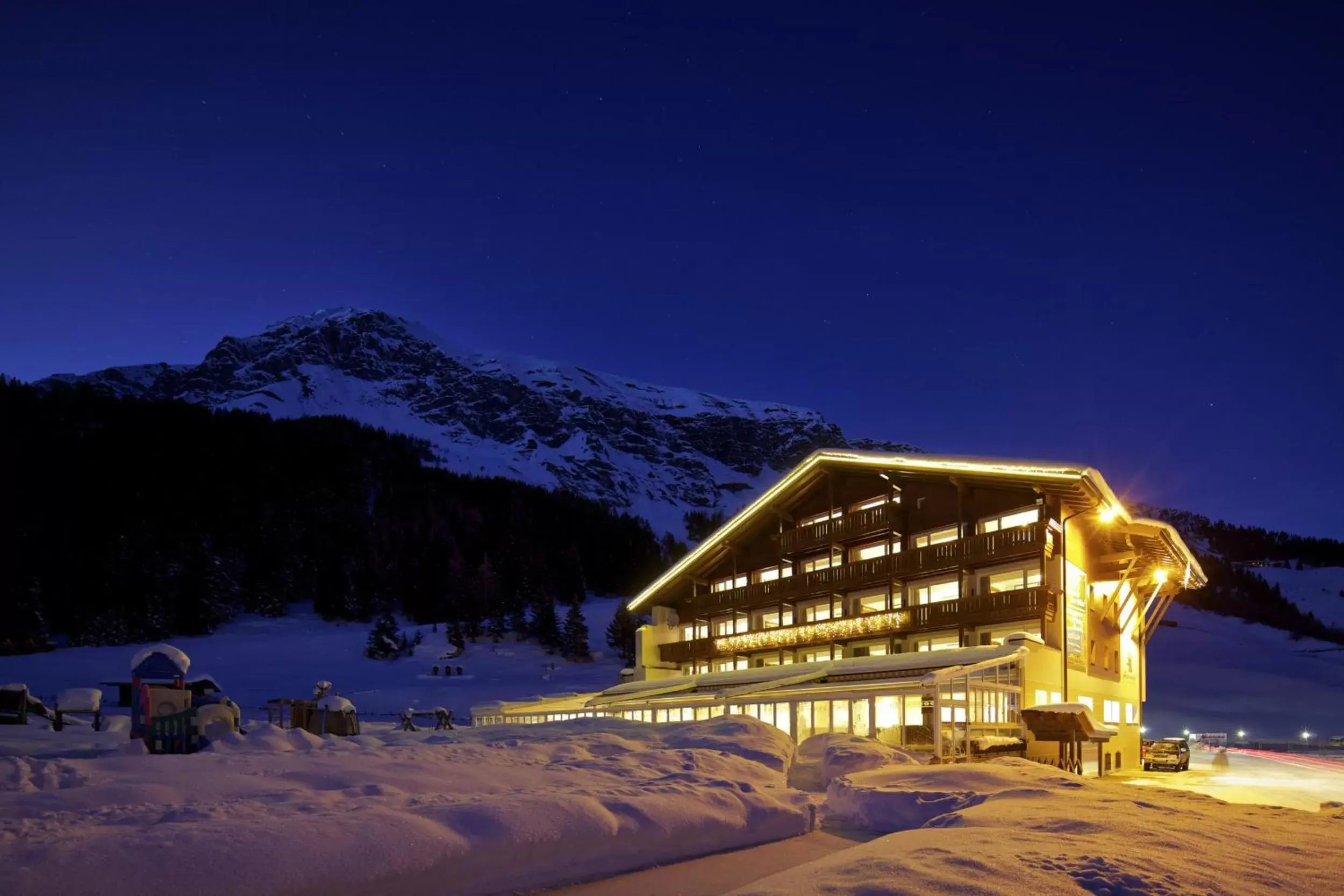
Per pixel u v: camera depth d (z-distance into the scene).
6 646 90.25
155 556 108.50
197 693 27.11
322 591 114.69
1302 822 11.19
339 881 6.84
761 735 19.86
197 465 140.25
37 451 131.12
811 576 43.25
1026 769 15.31
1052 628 33.00
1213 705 101.44
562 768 13.41
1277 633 154.38
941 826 10.04
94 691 22.73
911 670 31.08
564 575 127.12
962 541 36.16
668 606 53.56
